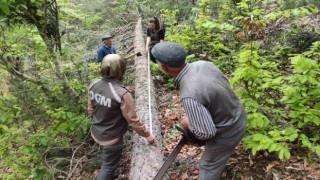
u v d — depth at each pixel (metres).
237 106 2.37
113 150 3.15
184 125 2.38
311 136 3.32
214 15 8.13
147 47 6.52
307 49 5.41
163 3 10.79
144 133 3.09
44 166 3.78
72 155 3.92
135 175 3.08
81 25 10.55
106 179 3.25
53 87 4.29
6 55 3.87
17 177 3.88
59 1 4.97
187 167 3.38
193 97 2.04
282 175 2.93
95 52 8.05
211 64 2.29
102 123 3.06
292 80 3.22
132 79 6.53
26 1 3.95
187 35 7.04
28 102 4.09
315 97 3.22
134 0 11.29
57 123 4.12
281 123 3.53
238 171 3.09
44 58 4.28
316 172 2.90
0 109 3.98
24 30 4.05
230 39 6.86
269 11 6.70
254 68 3.36
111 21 11.17
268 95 4.10
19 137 3.91
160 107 5.12
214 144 2.37
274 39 6.20
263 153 3.23
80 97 4.52
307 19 6.55
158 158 3.26
